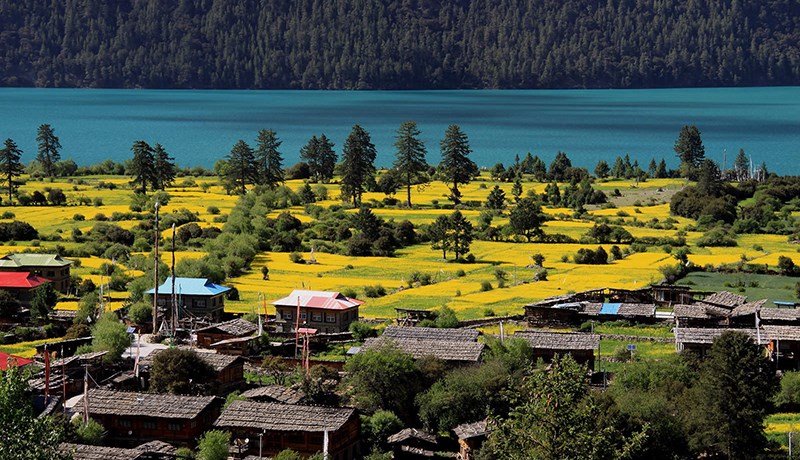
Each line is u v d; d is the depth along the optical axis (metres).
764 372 103.88
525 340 127.06
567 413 72.88
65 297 172.75
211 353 124.50
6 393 72.75
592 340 129.25
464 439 96.69
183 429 101.19
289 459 91.00
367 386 110.62
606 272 197.38
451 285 186.00
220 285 172.38
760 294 176.50
